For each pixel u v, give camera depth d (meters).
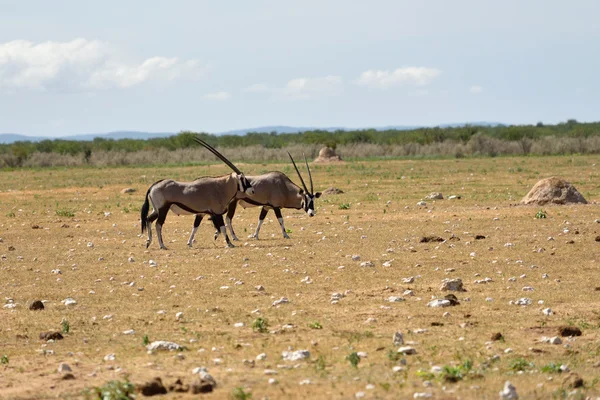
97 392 28.39
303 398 27.70
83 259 66.19
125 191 139.12
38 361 34.75
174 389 29.12
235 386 29.52
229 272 57.66
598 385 29.34
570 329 38.16
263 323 40.66
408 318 41.94
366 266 58.09
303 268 58.22
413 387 28.92
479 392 28.14
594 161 192.88
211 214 72.25
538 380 29.92
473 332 38.75
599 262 57.62
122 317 43.97
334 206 106.81
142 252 69.62
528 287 48.81
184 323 42.12
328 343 36.88
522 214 87.44
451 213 91.75
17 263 64.94
